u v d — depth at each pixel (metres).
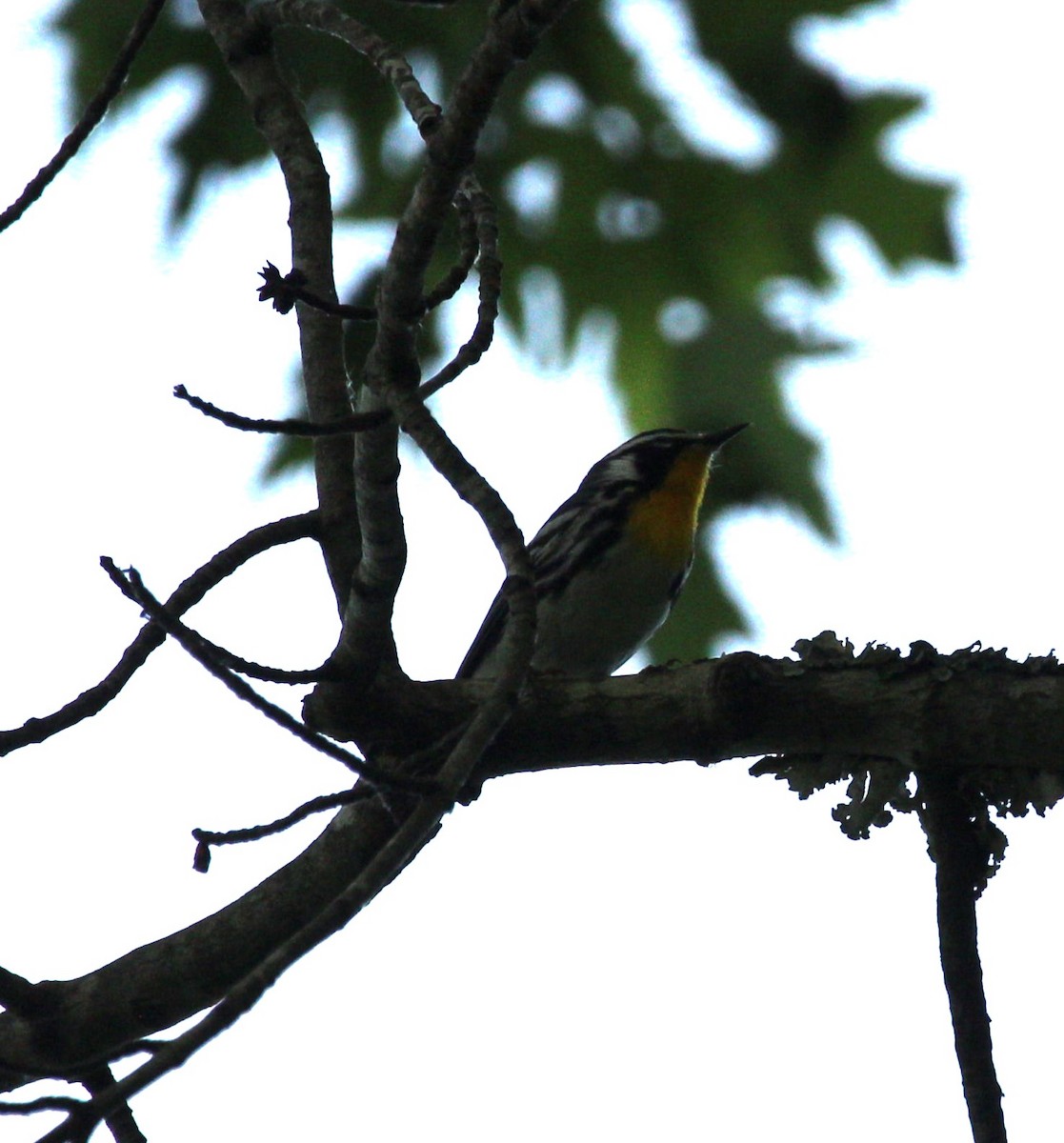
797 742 7.99
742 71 12.76
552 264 13.20
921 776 7.88
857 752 8.00
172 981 8.53
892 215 12.98
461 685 8.26
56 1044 8.59
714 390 13.20
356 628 7.77
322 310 6.98
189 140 13.02
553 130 13.04
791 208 13.04
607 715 8.14
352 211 12.90
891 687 7.81
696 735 8.04
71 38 12.88
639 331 13.27
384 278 6.87
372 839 8.33
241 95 12.96
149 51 12.90
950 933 7.75
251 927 8.47
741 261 13.18
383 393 6.79
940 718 7.69
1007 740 7.62
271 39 8.90
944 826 7.84
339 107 12.96
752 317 13.20
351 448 8.34
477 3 12.71
